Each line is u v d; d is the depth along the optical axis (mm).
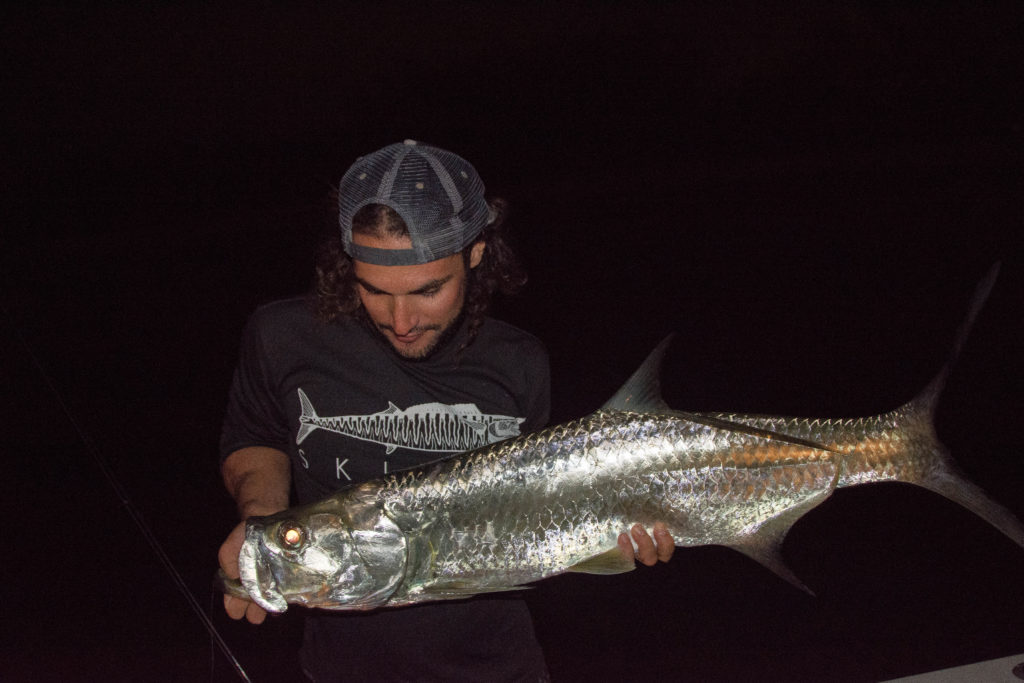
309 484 2637
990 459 6270
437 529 2393
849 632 4488
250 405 2650
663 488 2453
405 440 2574
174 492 6359
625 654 4422
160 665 4383
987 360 8492
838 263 12820
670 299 11289
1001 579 4852
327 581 2301
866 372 8406
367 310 2371
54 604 4906
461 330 2555
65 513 6031
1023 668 2516
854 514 5547
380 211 2156
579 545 2445
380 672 2586
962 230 14414
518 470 2434
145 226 20891
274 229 19500
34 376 9453
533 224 17188
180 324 11789
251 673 4340
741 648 4418
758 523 2500
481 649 2590
